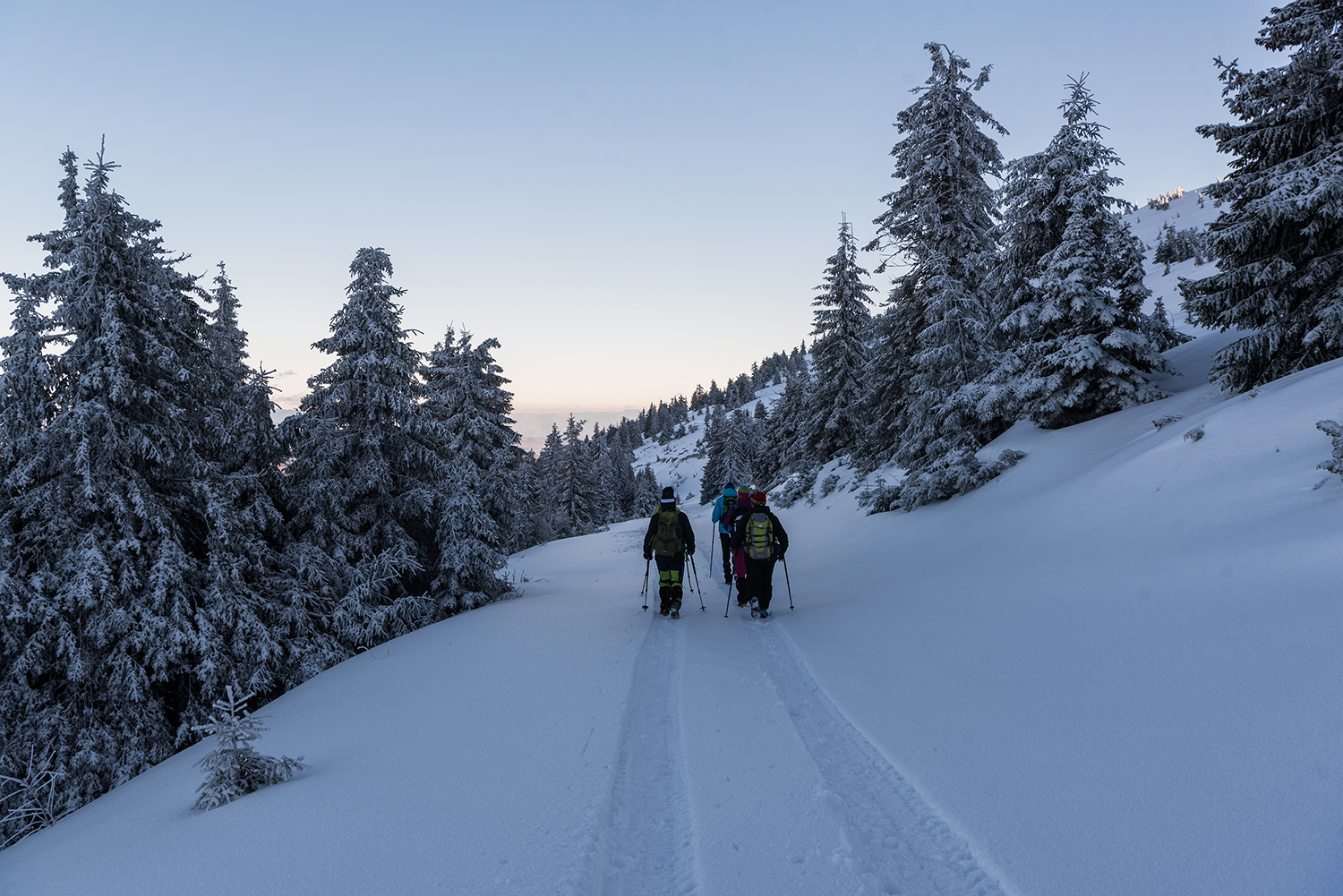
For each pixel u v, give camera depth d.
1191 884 2.47
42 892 3.35
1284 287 10.49
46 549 8.79
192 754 6.84
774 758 4.24
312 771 4.75
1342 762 2.83
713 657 6.73
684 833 3.53
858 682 5.58
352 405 12.35
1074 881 2.66
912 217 19.47
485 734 5.01
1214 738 3.37
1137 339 12.77
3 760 7.70
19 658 8.09
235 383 11.73
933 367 18.92
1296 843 2.50
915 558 10.96
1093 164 14.27
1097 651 4.95
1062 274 13.63
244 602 9.52
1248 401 8.76
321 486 11.32
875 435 23.59
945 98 18.52
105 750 8.07
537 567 21.42
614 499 86.50
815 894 2.82
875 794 3.75
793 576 12.97
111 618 8.38
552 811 3.65
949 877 2.92
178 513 10.16
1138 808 3.02
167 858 3.46
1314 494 5.95
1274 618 4.39
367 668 8.54
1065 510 9.29
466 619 10.70
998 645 5.70
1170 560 6.18
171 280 10.70
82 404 8.84
